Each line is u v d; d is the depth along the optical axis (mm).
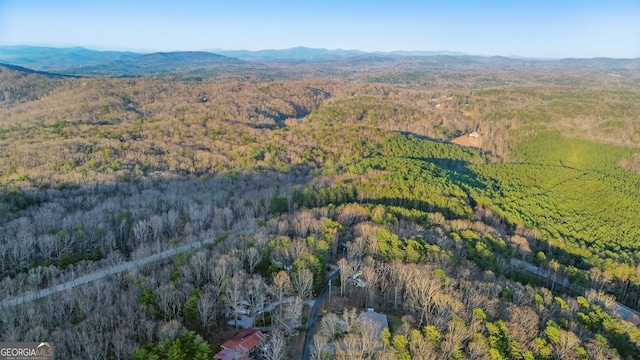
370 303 91812
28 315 77688
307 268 94312
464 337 70938
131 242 129000
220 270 90812
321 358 69438
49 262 112750
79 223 136500
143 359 64562
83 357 69312
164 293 82562
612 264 131375
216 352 74938
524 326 77375
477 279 98875
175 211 150875
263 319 84188
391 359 65875
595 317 89750
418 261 103188
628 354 83750
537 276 130000
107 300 85250
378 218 131125
